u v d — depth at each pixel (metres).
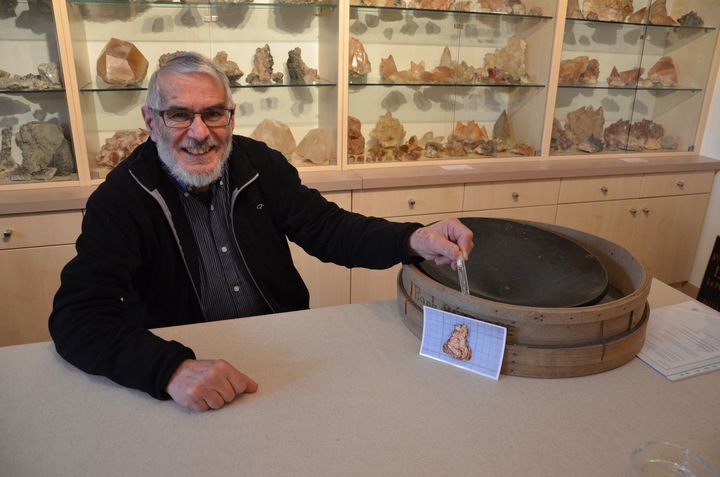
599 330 0.98
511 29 2.85
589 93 3.04
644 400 0.93
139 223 1.23
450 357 1.03
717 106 3.01
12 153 2.26
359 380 0.97
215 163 1.23
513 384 0.97
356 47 2.52
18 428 0.85
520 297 1.15
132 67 2.29
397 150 2.74
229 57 2.54
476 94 2.93
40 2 2.14
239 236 1.35
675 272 3.21
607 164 2.83
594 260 1.20
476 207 2.64
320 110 2.71
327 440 0.82
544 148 2.87
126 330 1.00
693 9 2.99
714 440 0.84
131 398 0.92
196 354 1.05
